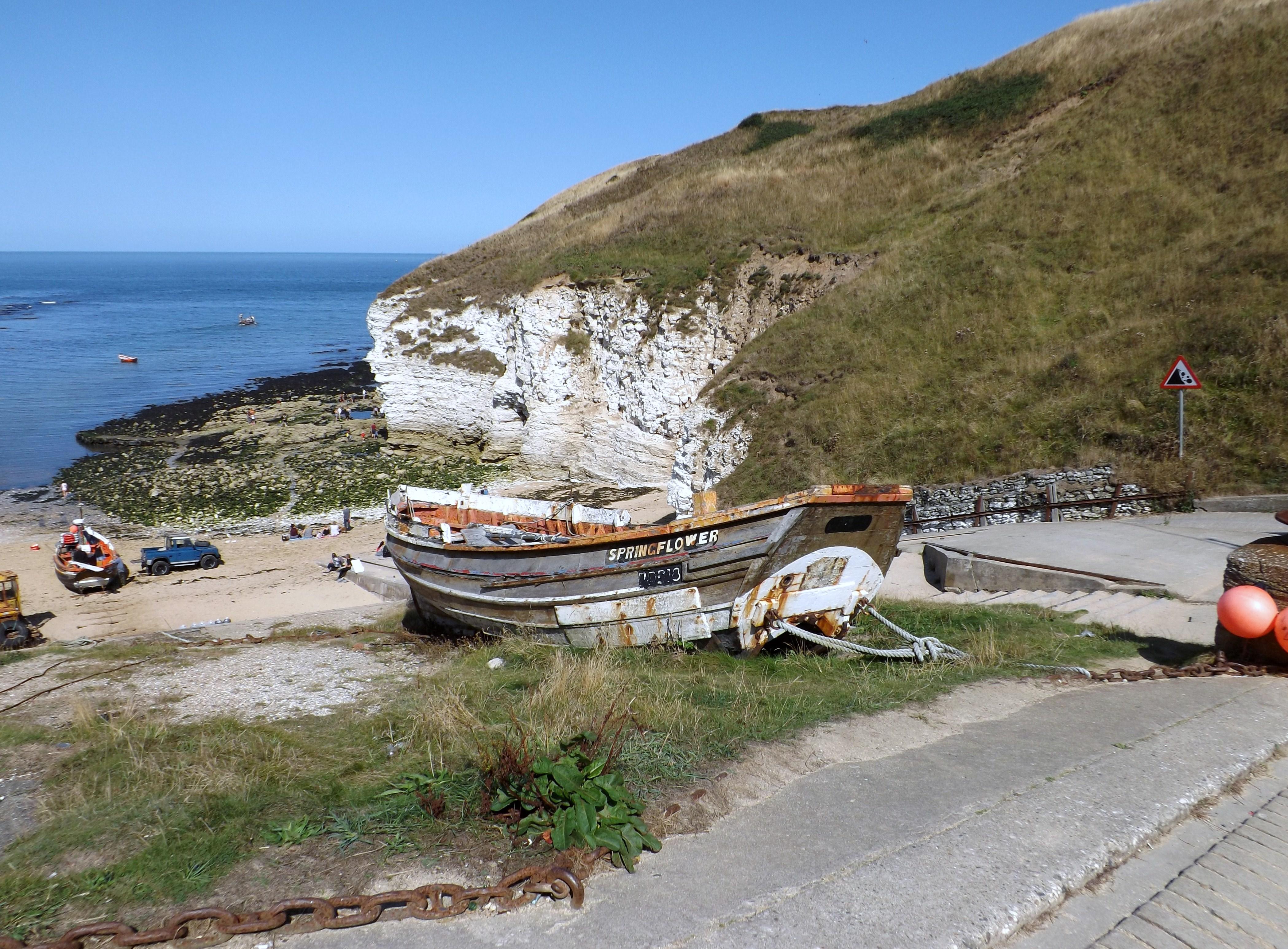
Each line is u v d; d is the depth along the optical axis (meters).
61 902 4.42
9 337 101.56
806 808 5.28
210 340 104.31
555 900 4.32
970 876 4.45
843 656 9.77
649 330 34.22
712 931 4.02
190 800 5.59
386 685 9.20
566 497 34.06
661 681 8.24
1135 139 28.56
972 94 40.94
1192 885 4.52
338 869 4.62
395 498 15.74
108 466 43.50
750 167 43.72
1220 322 18.70
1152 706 7.03
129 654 11.72
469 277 45.75
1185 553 13.04
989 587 13.34
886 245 31.25
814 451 22.44
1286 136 24.75
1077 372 19.89
